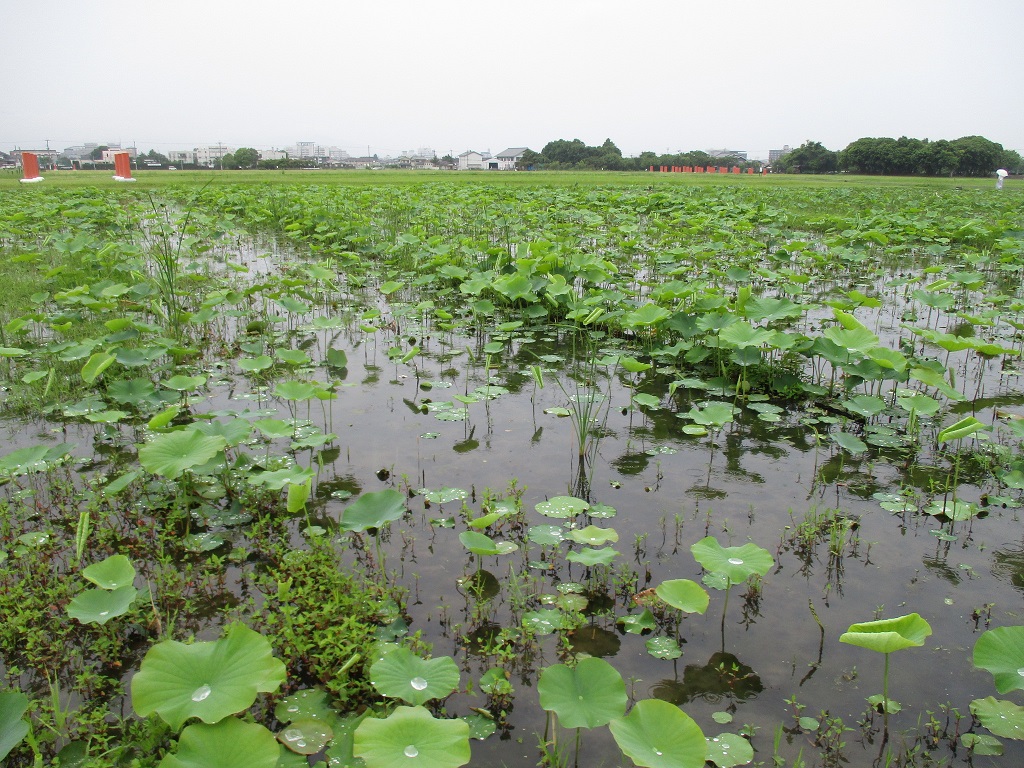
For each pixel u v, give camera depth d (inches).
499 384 224.5
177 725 81.0
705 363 242.5
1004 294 366.3
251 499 149.3
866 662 106.7
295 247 506.6
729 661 106.4
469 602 119.4
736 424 194.9
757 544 136.7
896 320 311.4
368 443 179.3
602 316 265.7
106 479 157.8
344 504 149.8
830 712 97.0
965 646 110.0
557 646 109.7
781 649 109.2
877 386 225.3
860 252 410.0
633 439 184.5
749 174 2476.6
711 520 145.2
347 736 90.0
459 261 365.7
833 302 245.9
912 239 516.4
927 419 198.8
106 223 539.5
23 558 128.1
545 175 1966.0
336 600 112.5
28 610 113.6
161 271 295.6
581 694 88.2
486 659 106.5
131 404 202.1
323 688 99.8
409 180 1423.5
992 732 92.0
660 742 80.8
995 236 507.2
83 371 178.1
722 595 122.8
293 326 295.0
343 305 331.3
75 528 140.5
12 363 237.1
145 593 119.5
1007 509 152.1
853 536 140.6
